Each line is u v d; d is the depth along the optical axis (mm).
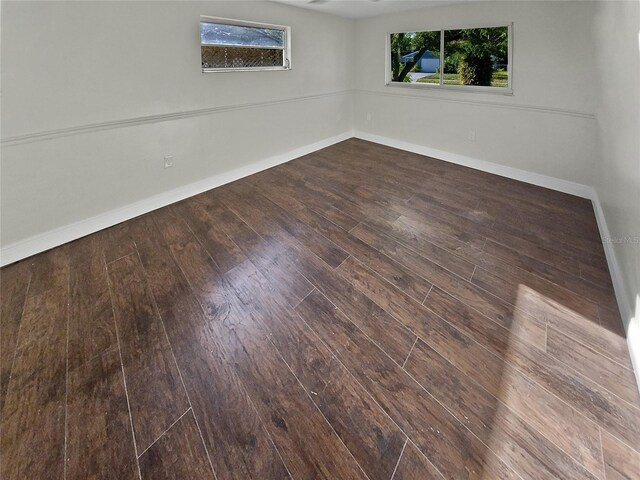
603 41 2289
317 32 4227
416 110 4480
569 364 1409
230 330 1649
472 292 1879
